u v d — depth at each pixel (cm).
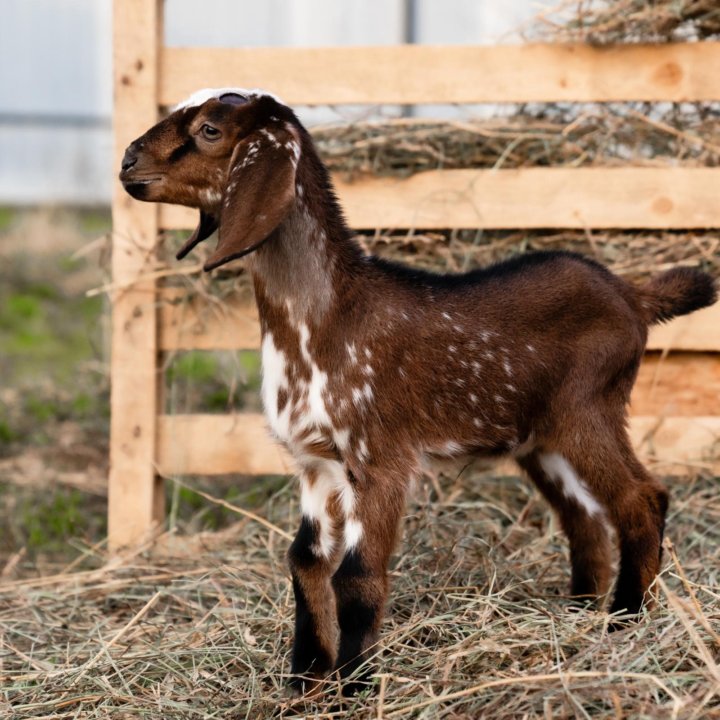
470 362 530
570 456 551
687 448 701
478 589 569
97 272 1462
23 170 2197
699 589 544
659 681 424
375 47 689
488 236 714
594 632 514
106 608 635
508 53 688
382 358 516
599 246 705
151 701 498
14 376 1095
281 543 677
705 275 580
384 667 495
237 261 696
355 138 705
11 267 1495
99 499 827
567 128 696
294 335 516
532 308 543
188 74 697
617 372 554
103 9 2231
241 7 1927
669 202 687
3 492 830
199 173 521
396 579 596
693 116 713
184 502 795
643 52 684
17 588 657
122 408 713
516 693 455
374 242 713
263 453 715
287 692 505
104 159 2055
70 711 500
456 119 714
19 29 2198
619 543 549
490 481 720
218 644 554
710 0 677
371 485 513
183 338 716
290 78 694
